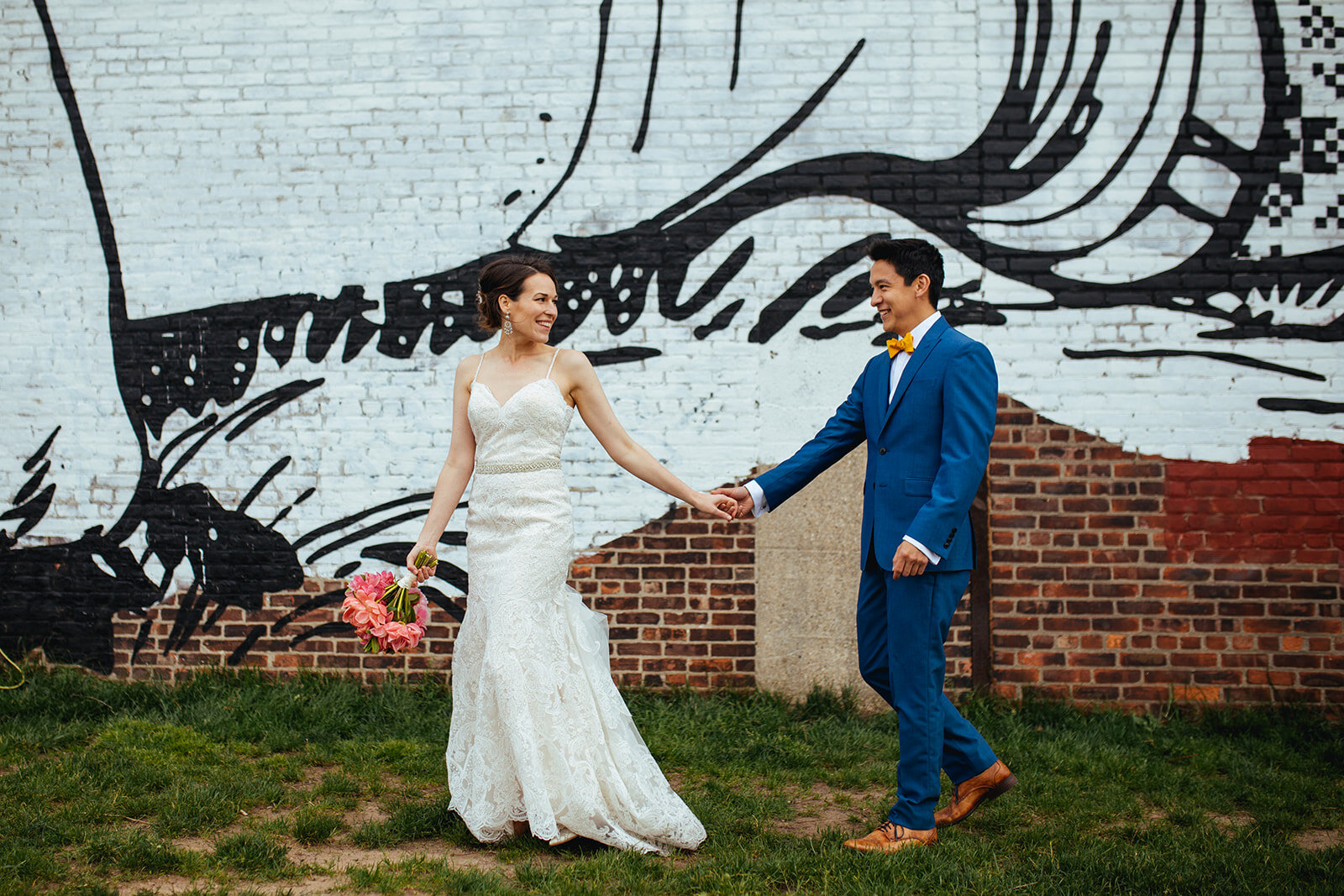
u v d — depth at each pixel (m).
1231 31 4.89
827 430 3.49
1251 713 4.59
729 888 2.72
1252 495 4.79
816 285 5.00
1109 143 4.93
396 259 5.16
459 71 5.14
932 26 4.98
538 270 3.22
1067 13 4.94
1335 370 4.80
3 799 3.38
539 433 3.16
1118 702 4.78
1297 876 2.87
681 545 4.96
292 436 5.17
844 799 3.63
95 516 5.21
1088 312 4.89
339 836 3.18
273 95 5.21
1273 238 4.86
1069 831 3.21
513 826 3.10
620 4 5.09
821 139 5.02
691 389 5.02
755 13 5.05
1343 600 4.73
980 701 4.69
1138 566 4.80
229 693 4.79
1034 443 4.88
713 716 4.53
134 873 2.84
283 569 5.14
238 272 5.22
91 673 5.14
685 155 5.06
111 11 5.27
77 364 5.25
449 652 5.05
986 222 4.95
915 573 2.97
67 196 5.27
